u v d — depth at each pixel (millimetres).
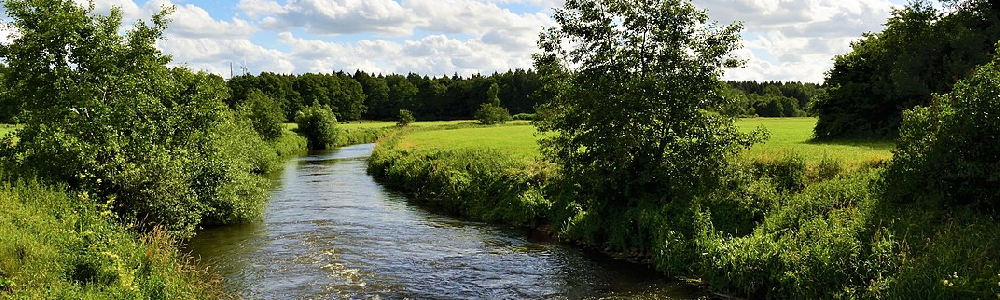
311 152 70125
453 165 30500
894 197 14453
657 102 18422
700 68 18453
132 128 18469
